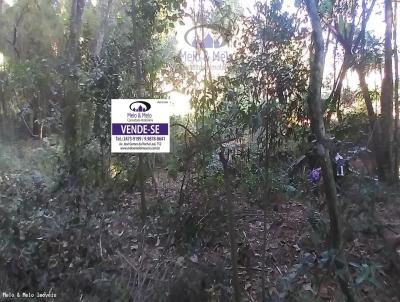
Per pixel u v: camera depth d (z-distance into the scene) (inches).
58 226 122.6
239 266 132.6
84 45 229.0
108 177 162.2
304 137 135.5
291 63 126.6
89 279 114.8
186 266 117.2
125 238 132.2
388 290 109.7
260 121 125.3
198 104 150.4
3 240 116.7
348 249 121.6
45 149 191.6
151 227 140.8
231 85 139.8
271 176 146.4
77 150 150.6
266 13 128.3
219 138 139.9
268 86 126.6
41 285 114.4
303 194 159.3
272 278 126.3
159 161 171.3
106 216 138.3
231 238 114.0
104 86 154.6
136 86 152.9
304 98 126.8
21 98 240.5
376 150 196.4
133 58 158.7
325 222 112.7
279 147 143.7
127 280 116.3
